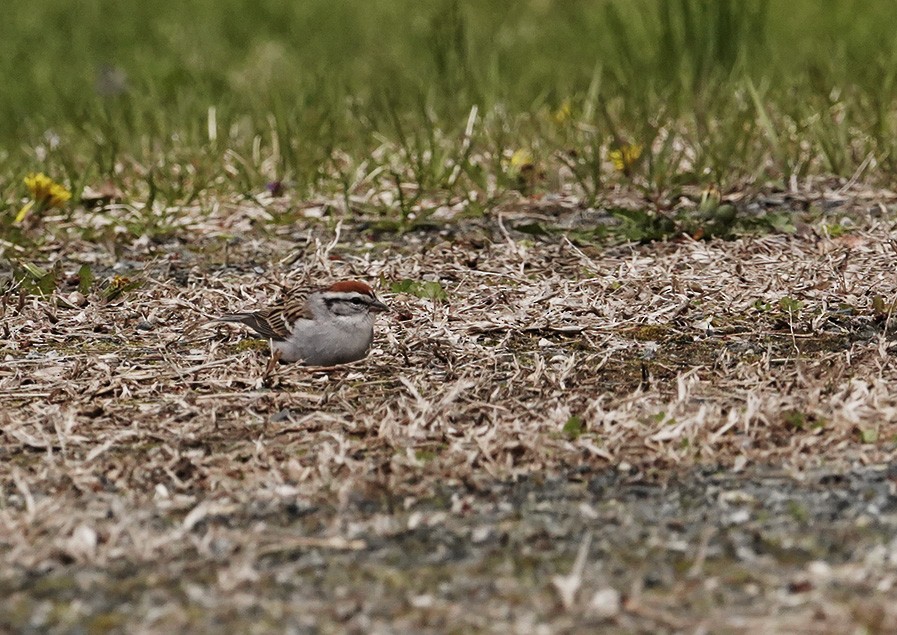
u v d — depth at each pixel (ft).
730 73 61.26
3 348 37.58
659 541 24.93
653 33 68.69
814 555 24.16
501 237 46.78
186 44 91.66
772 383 32.58
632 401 31.14
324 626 22.20
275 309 35.58
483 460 28.50
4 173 56.44
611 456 28.58
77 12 105.70
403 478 27.84
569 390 32.86
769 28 83.46
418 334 37.35
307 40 93.04
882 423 29.55
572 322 38.34
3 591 23.54
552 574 23.81
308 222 49.62
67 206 51.24
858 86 59.88
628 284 40.83
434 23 65.77
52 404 32.99
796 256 43.21
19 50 91.15
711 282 41.06
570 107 58.34
